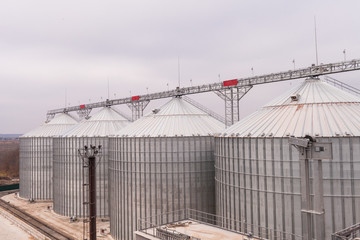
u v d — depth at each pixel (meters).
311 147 25.41
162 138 59.25
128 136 63.09
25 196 108.81
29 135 110.94
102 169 81.31
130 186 61.66
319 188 25.20
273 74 63.56
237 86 70.00
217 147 51.31
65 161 85.81
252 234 39.28
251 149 43.28
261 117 47.34
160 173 59.03
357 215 37.03
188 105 70.19
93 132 84.94
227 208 47.56
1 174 189.75
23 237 68.38
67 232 70.00
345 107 43.25
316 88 47.94
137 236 41.34
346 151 37.56
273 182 40.75
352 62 50.94
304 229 25.88
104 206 80.75
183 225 43.19
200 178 59.50
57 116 118.19
